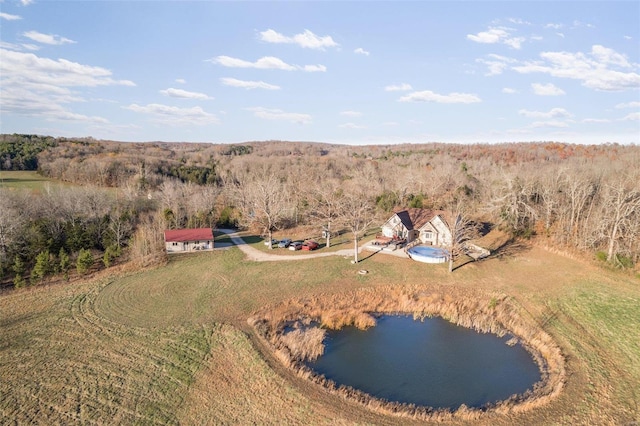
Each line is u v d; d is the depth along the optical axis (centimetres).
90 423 2386
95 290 4431
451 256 4888
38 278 4716
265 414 2462
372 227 7488
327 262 5319
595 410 2489
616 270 4794
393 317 3984
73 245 5562
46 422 2391
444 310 4034
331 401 2600
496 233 6512
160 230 6344
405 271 4925
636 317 3662
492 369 3062
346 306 4128
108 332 3466
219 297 4234
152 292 4375
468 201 7756
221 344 3269
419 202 7725
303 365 3030
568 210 6147
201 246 6088
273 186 7356
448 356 3262
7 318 3722
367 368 3078
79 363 2995
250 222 7556
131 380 2794
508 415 2475
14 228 5238
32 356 3084
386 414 2491
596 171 6962
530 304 4044
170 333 3447
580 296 4128
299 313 3984
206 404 2555
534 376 2959
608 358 3072
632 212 5088
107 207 6869
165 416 2448
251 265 5281
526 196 6638
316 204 8094
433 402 2662
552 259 5288
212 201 8375
